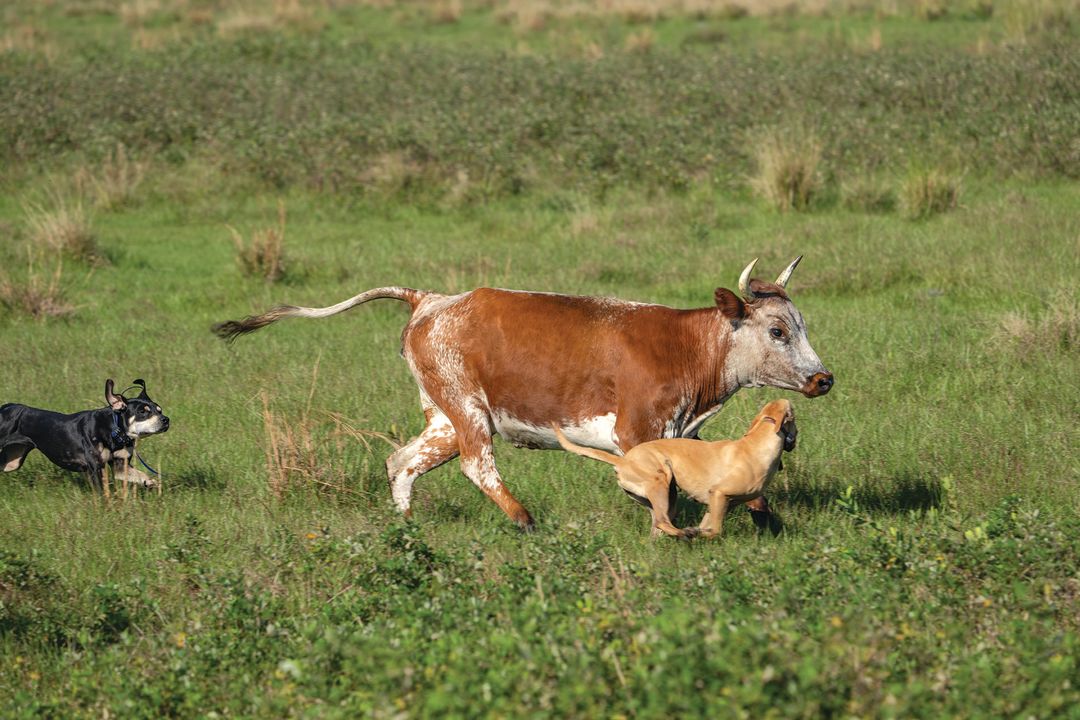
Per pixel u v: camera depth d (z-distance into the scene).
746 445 23.23
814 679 14.12
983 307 42.62
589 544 21.91
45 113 82.75
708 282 48.78
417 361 26.81
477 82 90.38
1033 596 18.98
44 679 19.23
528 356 25.23
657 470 23.55
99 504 27.47
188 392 37.25
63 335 44.91
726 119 76.25
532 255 54.94
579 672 14.70
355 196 68.75
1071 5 98.81
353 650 16.61
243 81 93.62
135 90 90.06
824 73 84.50
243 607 19.77
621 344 24.94
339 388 36.62
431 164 71.00
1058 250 48.03
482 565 21.39
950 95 76.38
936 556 20.66
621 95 84.44
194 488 28.97
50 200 69.12
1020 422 30.62
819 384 24.88
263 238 53.72
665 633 14.99
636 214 61.59
